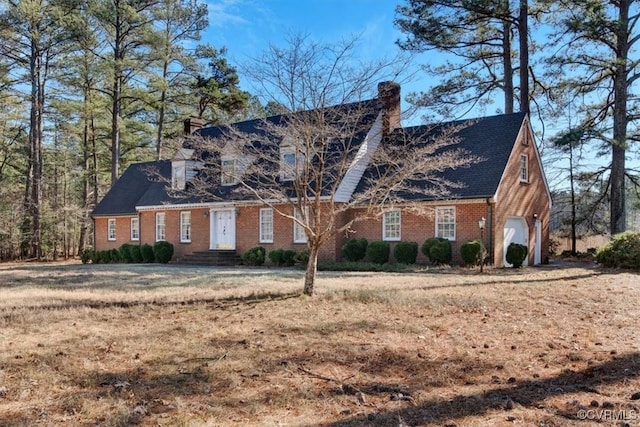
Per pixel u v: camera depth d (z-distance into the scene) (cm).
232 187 2400
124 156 4125
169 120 3891
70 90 3334
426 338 702
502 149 1977
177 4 3278
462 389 497
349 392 486
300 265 2073
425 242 1934
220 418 420
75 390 488
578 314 888
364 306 947
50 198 3781
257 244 2342
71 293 1189
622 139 2245
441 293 1113
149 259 2620
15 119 3553
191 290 1230
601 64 2375
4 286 1399
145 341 679
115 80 3175
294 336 707
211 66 3822
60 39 3008
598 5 2153
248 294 1129
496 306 960
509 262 1870
